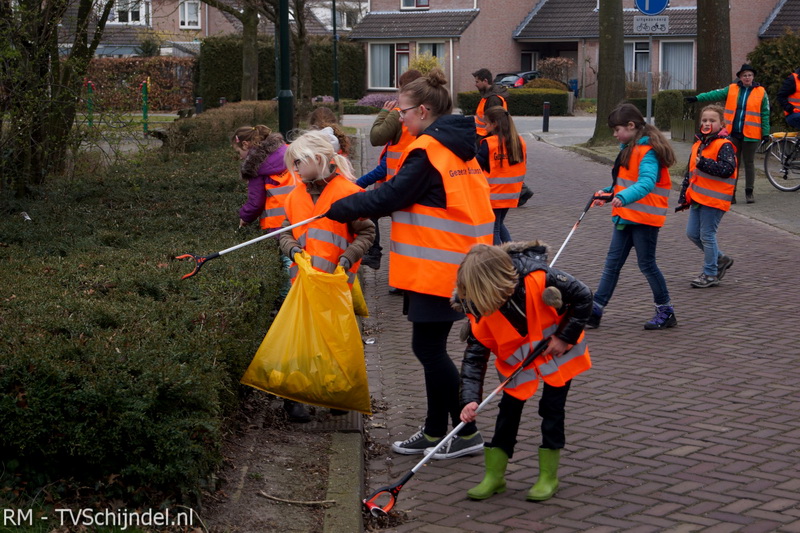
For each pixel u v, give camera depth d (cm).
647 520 425
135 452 397
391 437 541
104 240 779
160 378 407
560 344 430
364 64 4516
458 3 4419
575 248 1062
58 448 397
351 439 516
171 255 681
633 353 686
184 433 400
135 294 552
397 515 438
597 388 609
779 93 1440
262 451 498
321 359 512
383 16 4534
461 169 471
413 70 751
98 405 396
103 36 1198
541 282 423
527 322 429
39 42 964
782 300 831
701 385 611
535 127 2892
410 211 472
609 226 1188
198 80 4141
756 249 1052
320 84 4344
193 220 877
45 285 574
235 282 587
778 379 621
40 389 395
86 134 1062
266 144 679
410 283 473
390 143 805
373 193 470
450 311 478
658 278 743
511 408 446
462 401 441
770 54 1833
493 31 4462
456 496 460
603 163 1881
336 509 428
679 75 4203
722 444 512
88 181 1094
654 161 713
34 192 1011
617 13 2131
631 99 3603
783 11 4044
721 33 1662
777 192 1430
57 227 830
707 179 865
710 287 884
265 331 619
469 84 4394
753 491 454
